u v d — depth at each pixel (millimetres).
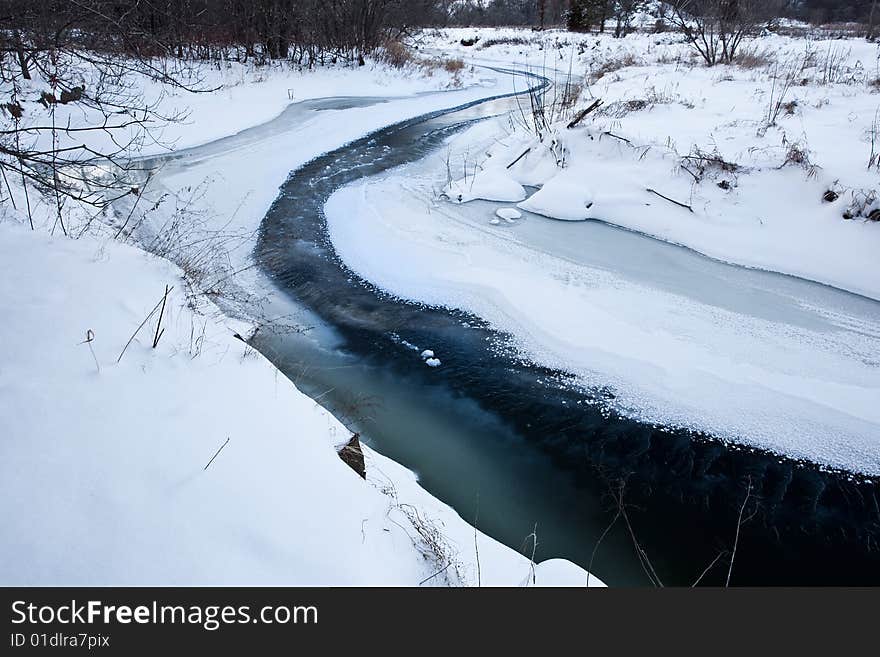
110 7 5867
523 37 33719
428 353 6328
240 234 8836
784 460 4871
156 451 2955
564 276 7699
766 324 6582
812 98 11742
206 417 3361
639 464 4910
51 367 3408
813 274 7645
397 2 24062
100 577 2252
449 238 8875
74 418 3029
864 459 4840
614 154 10617
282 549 2611
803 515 4438
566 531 4324
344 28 21969
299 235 8969
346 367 6145
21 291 4223
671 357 6031
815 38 23594
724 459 4906
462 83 21812
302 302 7297
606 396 5641
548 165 11344
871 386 5570
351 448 3742
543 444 5148
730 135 10180
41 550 2281
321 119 15547
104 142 11000
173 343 4098
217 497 2764
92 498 2564
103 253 5379
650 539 4277
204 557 2443
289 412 3775
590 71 21328
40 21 5406
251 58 20797
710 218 8906
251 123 14414
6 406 2984
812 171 8578
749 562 4086
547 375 5980
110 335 3920
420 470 4855
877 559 4113
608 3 34250
